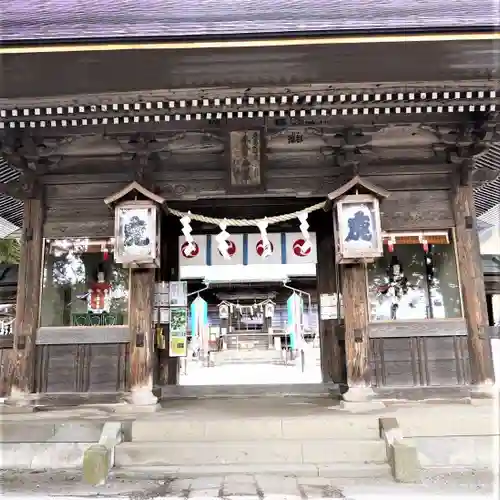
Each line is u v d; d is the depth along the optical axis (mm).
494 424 7043
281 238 11320
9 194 8945
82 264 9289
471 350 8352
